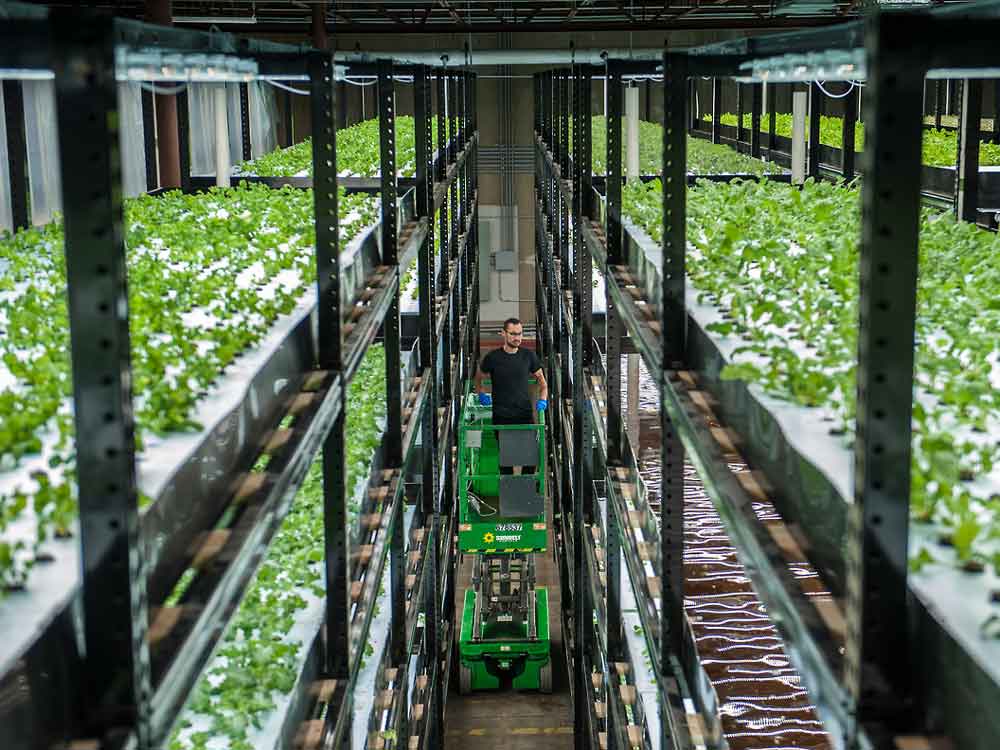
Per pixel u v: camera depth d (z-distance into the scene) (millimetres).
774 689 4734
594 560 7918
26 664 1902
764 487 3273
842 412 2984
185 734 3588
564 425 11688
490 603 11156
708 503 7359
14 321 4281
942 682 2113
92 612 2107
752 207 6133
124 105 11781
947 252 5004
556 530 13492
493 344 23250
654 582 5367
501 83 23359
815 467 2719
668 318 4527
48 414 3096
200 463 2912
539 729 10234
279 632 4273
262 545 3029
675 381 4324
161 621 2436
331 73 4262
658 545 5117
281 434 3652
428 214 8648
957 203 7348
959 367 3299
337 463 4359
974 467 2799
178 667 2301
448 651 10719
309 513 5305
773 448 3150
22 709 1885
